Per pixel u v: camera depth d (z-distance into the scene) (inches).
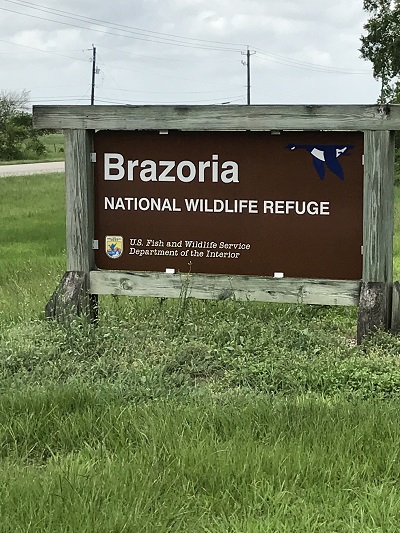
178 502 171.9
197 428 206.2
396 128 303.6
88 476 179.6
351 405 228.1
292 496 174.9
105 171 340.8
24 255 602.9
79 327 317.1
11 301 390.0
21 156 2522.1
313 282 319.0
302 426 210.5
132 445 204.1
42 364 282.2
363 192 313.3
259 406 225.9
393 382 252.4
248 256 329.1
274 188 324.2
